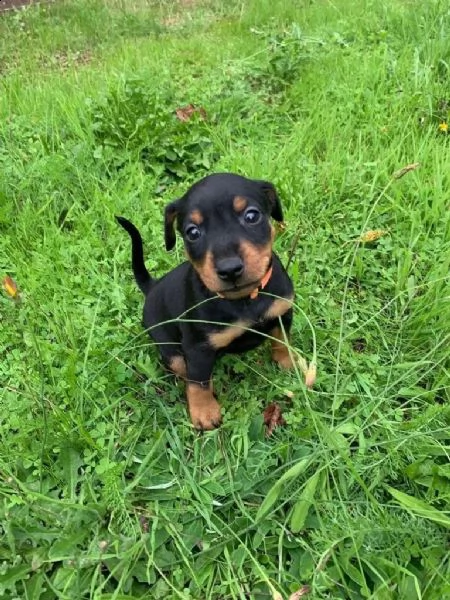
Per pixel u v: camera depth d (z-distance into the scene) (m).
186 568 0.38
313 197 0.62
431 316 0.50
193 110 0.76
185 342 0.43
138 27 1.15
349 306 0.53
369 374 0.47
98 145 0.72
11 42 1.10
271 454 0.42
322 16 1.03
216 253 0.37
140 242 0.48
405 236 0.58
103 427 0.44
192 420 0.46
